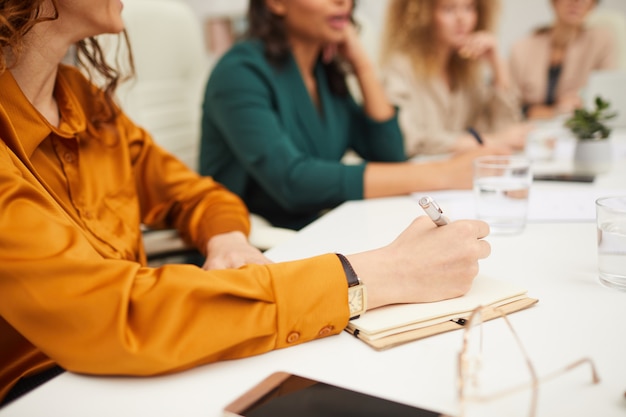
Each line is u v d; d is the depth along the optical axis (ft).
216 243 3.54
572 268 2.63
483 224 2.33
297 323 2.01
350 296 2.07
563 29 11.26
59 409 1.72
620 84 6.97
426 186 4.32
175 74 6.11
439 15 7.89
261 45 5.28
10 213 2.02
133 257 3.26
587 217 3.44
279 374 1.74
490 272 2.60
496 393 1.65
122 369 1.87
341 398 1.61
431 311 2.11
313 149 5.53
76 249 2.04
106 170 3.31
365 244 3.10
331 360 1.91
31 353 2.65
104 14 2.84
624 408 1.55
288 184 4.71
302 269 2.11
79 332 1.91
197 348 1.89
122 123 3.80
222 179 5.56
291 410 1.57
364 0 12.89
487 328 2.05
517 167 3.13
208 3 13.60
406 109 7.64
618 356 1.82
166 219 4.06
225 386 1.81
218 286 1.97
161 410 1.69
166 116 5.94
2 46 2.61
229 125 5.02
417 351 1.92
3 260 1.95
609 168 4.75
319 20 5.27
